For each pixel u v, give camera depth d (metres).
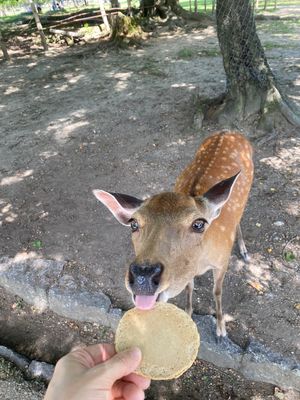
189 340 0.34
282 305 0.67
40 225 0.92
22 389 0.63
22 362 0.67
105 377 0.30
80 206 0.96
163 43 2.28
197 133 1.20
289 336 0.63
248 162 0.72
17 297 0.80
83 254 0.83
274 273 0.73
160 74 1.75
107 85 1.70
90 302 0.72
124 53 2.16
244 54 1.14
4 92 1.77
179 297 0.72
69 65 2.07
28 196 1.02
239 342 0.63
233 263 0.76
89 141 1.24
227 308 0.69
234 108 1.19
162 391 0.62
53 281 0.77
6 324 0.76
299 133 1.13
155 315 0.35
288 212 0.86
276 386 0.60
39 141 1.27
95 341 0.71
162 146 1.17
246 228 0.83
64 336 0.72
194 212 0.45
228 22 1.12
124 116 1.37
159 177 1.03
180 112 1.34
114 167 1.09
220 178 0.63
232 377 0.62
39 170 1.12
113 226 0.89
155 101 1.46
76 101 1.56
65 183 1.05
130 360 0.31
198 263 0.49
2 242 0.89
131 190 1.00
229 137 0.72
